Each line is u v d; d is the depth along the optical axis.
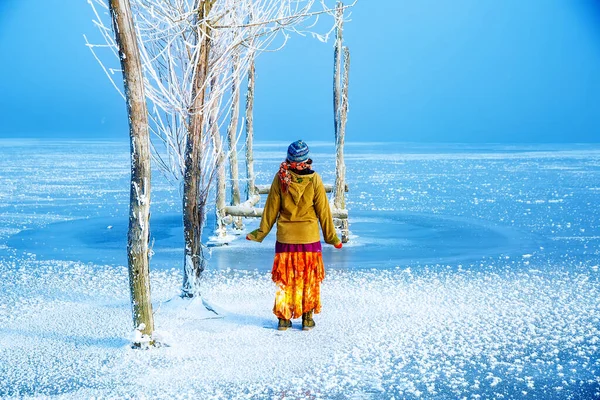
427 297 7.52
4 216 15.51
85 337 6.03
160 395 4.75
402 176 27.56
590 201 18.34
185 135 6.76
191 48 6.44
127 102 5.49
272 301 7.41
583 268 9.27
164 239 12.08
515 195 19.98
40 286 8.13
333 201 11.96
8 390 4.83
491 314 6.82
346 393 4.81
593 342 5.94
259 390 4.84
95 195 20.08
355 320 6.58
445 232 12.91
